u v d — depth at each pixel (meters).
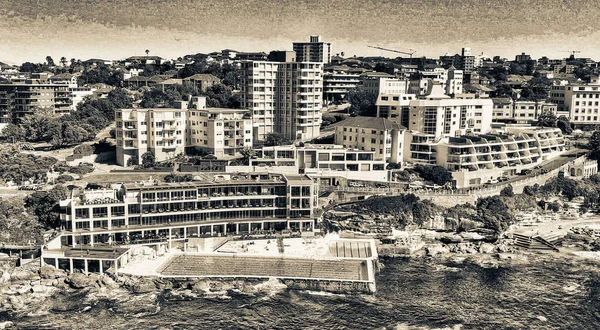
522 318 158.75
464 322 155.62
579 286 180.88
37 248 185.50
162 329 148.62
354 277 178.62
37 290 167.25
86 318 153.88
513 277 187.75
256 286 173.75
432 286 179.38
